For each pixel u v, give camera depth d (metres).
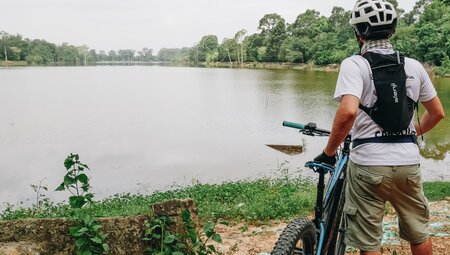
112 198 13.79
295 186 12.52
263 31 166.88
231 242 5.98
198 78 100.56
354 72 2.68
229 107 42.53
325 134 3.08
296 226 2.62
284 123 3.15
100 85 79.38
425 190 10.88
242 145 23.91
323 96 50.47
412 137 2.76
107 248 3.26
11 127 30.89
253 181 14.67
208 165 19.41
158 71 156.00
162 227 3.45
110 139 26.44
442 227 5.89
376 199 2.80
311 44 131.00
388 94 2.66
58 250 3.33
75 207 3.37
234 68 159.75
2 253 3.06
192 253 3.54
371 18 2.76
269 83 73.69
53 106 44.84
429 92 2.88
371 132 2.73
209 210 9.15
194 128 30.58
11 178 17.42
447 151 20.16
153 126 31.80
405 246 5.04
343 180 3.08
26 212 10.95
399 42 77.31
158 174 17.94
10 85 76.31
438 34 71.62
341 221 3.23
